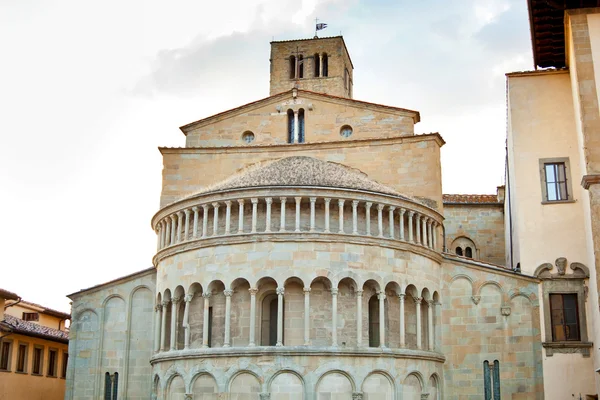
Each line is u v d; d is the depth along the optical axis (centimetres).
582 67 4244
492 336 4875
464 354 4888
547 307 4819
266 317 4497
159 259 4972
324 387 4234
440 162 5609
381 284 4466
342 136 5931
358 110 5938
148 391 5162
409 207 4728
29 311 7731
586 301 4781
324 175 4812
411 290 4678
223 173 5891
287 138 6022
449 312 4975
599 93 4191
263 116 6100
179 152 5956
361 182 4847
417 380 4569
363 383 4288
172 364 4572
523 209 5025
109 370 5262
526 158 5097
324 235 4409
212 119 6156
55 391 7050
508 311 4872
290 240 4397
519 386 4750
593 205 4022
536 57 5191
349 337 4375
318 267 4372
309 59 7156
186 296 4569
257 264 4388
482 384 4812
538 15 4675
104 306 5388
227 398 4272
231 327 4434
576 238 4897
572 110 5112
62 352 7300
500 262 6650
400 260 4597
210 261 4512
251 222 4550
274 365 4231
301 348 4228
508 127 5459
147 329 5281
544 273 4891
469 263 5012
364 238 4475
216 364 4338
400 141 5650
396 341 4566
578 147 4850
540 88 5197
